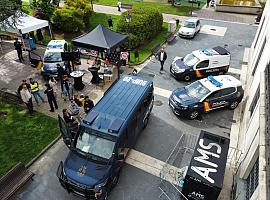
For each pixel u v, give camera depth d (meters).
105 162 9.47
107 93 11.82
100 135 9.82
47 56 16.86
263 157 6.29
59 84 16.27
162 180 10.14
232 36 24.00
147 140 12.33
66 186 9.29
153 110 14.40
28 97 12.98
